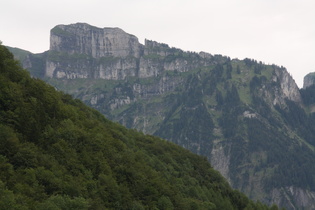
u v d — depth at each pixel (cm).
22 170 11112
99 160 14650
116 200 13675
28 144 12238
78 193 11875
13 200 9500
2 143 11444
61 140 13800
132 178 15850
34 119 13462
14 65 15600
